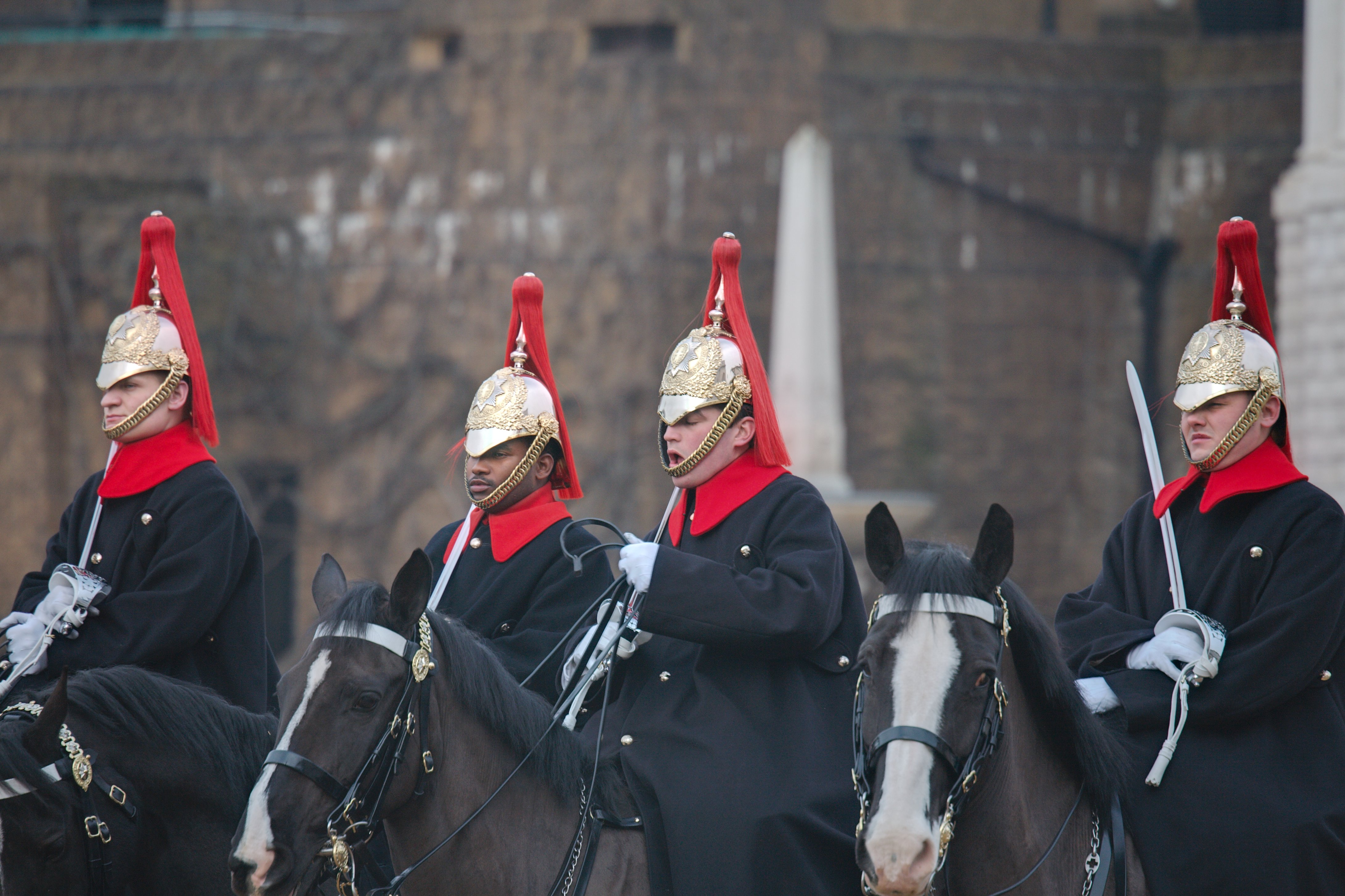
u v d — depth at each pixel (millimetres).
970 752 14430
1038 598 77125
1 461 65562
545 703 17188
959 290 76625
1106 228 79062
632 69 66312
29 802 16406
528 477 20547
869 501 56094
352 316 70500
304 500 70750
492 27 68750
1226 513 18016
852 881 16969
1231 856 16625
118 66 73750
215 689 20344
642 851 17047
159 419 20656
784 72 69250
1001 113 77188
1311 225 52375
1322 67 52531
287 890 14203
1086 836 16438
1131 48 79500
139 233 67438
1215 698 16938
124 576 20250
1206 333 18078
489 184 68688
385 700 14906
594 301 66688
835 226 73375
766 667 17922
